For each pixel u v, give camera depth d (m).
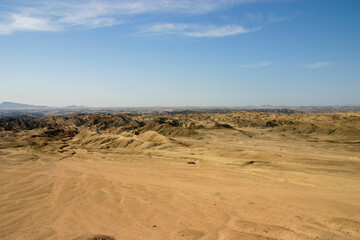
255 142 98.06
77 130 170.38
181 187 38.44
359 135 106.50
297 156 62.06
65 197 35.75
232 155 62.25
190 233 22.52
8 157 74.06
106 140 98.25
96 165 61.22
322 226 23.33
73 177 48.44
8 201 34.56
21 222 27.20
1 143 103.06
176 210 28.70
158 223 25.36
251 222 24.20
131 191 37.12
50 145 102.62
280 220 24.92
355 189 34.41
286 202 30.00
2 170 56.38
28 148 92.44
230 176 44.56
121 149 83.69
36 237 23.39
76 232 24.08
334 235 21.17
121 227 24.73
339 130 120.38
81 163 64.88
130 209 29.58
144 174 49.19
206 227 23.92
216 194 34.00
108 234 23.22
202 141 102.25
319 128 129.50
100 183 43.00
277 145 88.44
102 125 196.25
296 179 40.62
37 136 123.31
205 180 42.66
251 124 179.38
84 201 33.50
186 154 66.75
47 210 30.67
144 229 24.00
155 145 82.12
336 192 33.84
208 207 29.19
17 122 181.38
